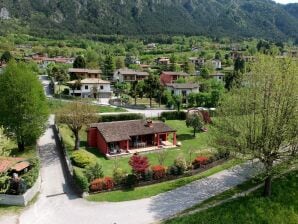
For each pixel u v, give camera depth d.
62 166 54.84
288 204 41.53
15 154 58.81
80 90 118.75
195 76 159.50
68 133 72.25
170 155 62.94
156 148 66.31
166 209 39.69
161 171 48.47
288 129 40.22
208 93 108.75
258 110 41.78
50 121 82.31
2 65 160.62
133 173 48.06
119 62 180.50
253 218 38.72
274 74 41.66
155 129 67.69
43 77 161.62
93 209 40.12
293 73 41.44
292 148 41.16
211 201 41.41
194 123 75.44
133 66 180.75
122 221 37.28
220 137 43.91
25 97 57.91
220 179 48.38
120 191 44.94
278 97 40.81
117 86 132.00
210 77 154.00
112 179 45.84
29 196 42.25
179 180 48.47
